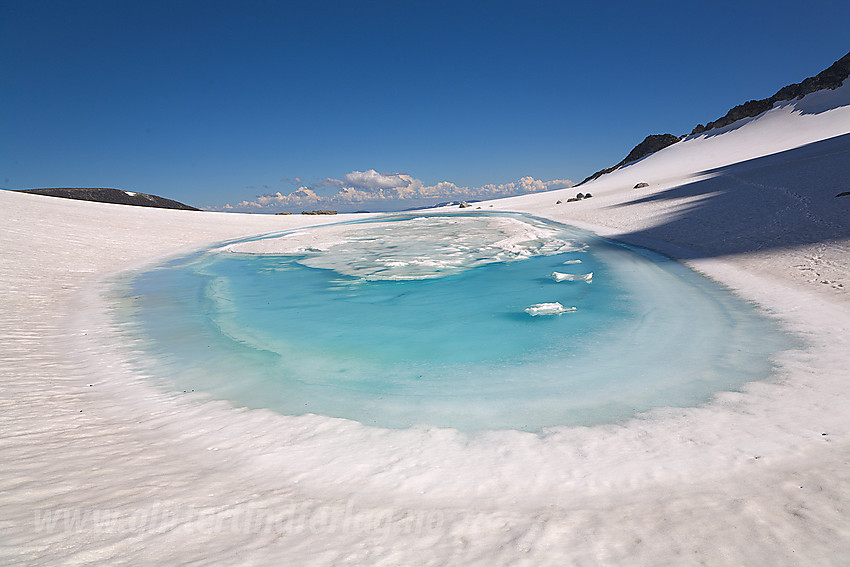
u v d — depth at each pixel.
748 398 4.00
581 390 4.48
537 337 6.30
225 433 3.71
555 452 3.29
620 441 3.41
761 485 2.67
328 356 5.86
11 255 11.67
